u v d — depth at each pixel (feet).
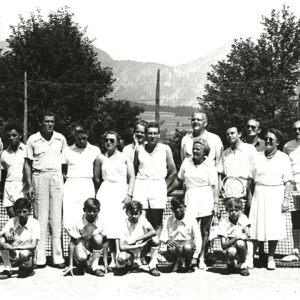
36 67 128.67
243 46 145.89
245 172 26.71
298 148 28.09
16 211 24.21
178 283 22.67
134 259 25.17
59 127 121.60
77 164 26.04
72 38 134.21
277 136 25.22
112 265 25.66
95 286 22.27
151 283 22.72
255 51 143.95
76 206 25.72
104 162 25.94
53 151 25.95
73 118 131.44
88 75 131.85
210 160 26.03
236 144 26.91
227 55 146.72
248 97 133.28
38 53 129.90
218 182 26.91
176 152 128.36
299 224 28.17
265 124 126.31
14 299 20.48
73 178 26.03
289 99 135.54
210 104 139.13
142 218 25.08
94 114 132.77
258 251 28.58
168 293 21.09
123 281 23.09
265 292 21.11
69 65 131.64
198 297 20.48
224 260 27.58
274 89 136.77
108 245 26.76
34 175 26.04
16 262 26.08
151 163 26.27
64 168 26.94
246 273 23.90
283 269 25.13
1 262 26.78
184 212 24.94
